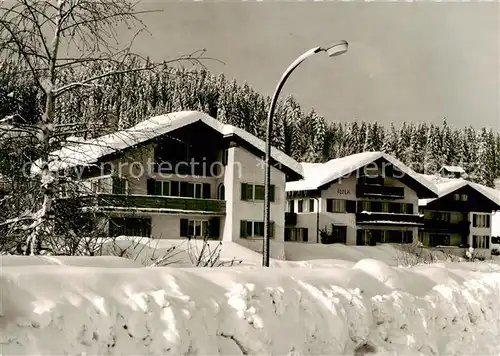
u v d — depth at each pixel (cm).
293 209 4275
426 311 744
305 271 697
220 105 3159
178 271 569
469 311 818
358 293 685
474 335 788
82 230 970
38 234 909
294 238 4191
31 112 983
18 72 946
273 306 579
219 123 3161
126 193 1070
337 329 619
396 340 680
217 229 3253
